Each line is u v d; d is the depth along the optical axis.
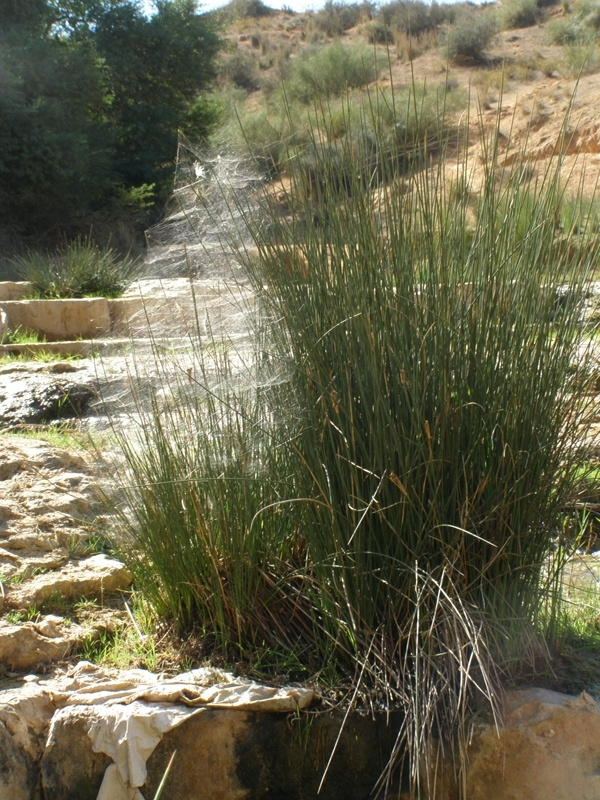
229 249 2.35
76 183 15.80
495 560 2.08
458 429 2.05
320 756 1.98
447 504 2.05
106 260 9.54
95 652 2.30
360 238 2.08
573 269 2.20
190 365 2.47
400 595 2.08
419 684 1.97
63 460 3.26
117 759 1.92
